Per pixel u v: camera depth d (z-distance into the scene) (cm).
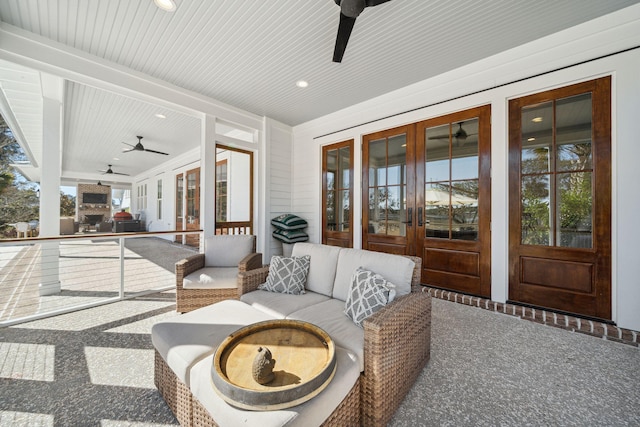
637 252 225
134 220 976
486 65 305
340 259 224
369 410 134
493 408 150
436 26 251
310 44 279
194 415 123
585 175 253
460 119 329
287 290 225
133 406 151
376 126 408
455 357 201
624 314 229
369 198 422
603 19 239
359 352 139
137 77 328
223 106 425
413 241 370
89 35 262
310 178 509
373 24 247
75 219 1229
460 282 326
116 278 421
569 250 258
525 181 284
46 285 335
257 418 94
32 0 216
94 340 222
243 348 131
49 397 157
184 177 774
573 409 150
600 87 244
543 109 275
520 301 285
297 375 111
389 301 164
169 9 229
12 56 249
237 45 280
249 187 523
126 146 672
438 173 348
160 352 150
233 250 331
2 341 219
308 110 459
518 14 235
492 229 300
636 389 166
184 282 278
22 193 1184
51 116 335
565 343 221
